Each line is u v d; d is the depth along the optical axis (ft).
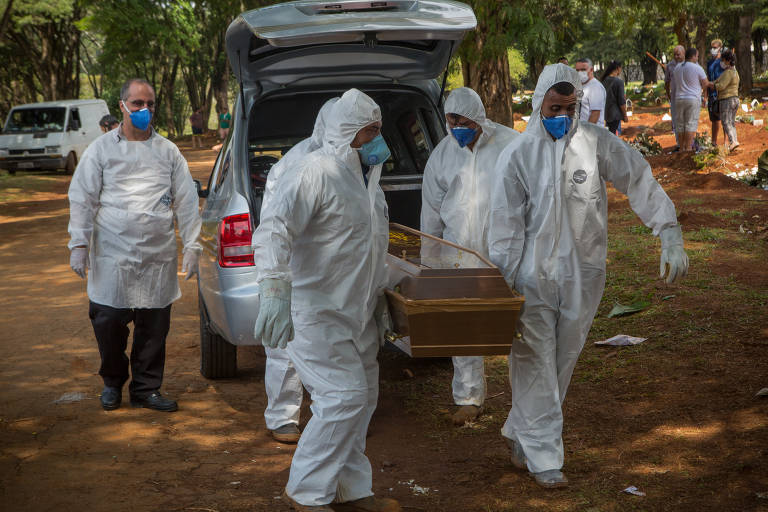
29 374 18.83
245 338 15.51
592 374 17.11
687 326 18.94
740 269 23.31
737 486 11.70
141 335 16.39
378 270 11.50
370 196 11.17
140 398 16.56
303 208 10.59
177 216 16.28
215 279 15.92
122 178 15.55
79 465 13.70
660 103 106.42
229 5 48.21
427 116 19.97
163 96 166.40
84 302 26.08
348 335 11.08
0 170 82.89
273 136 19.90
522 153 11.91
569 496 12.00
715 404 14.66
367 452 14.21
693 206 33.14
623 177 12.15
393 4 16.92
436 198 15.53
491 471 13.14
